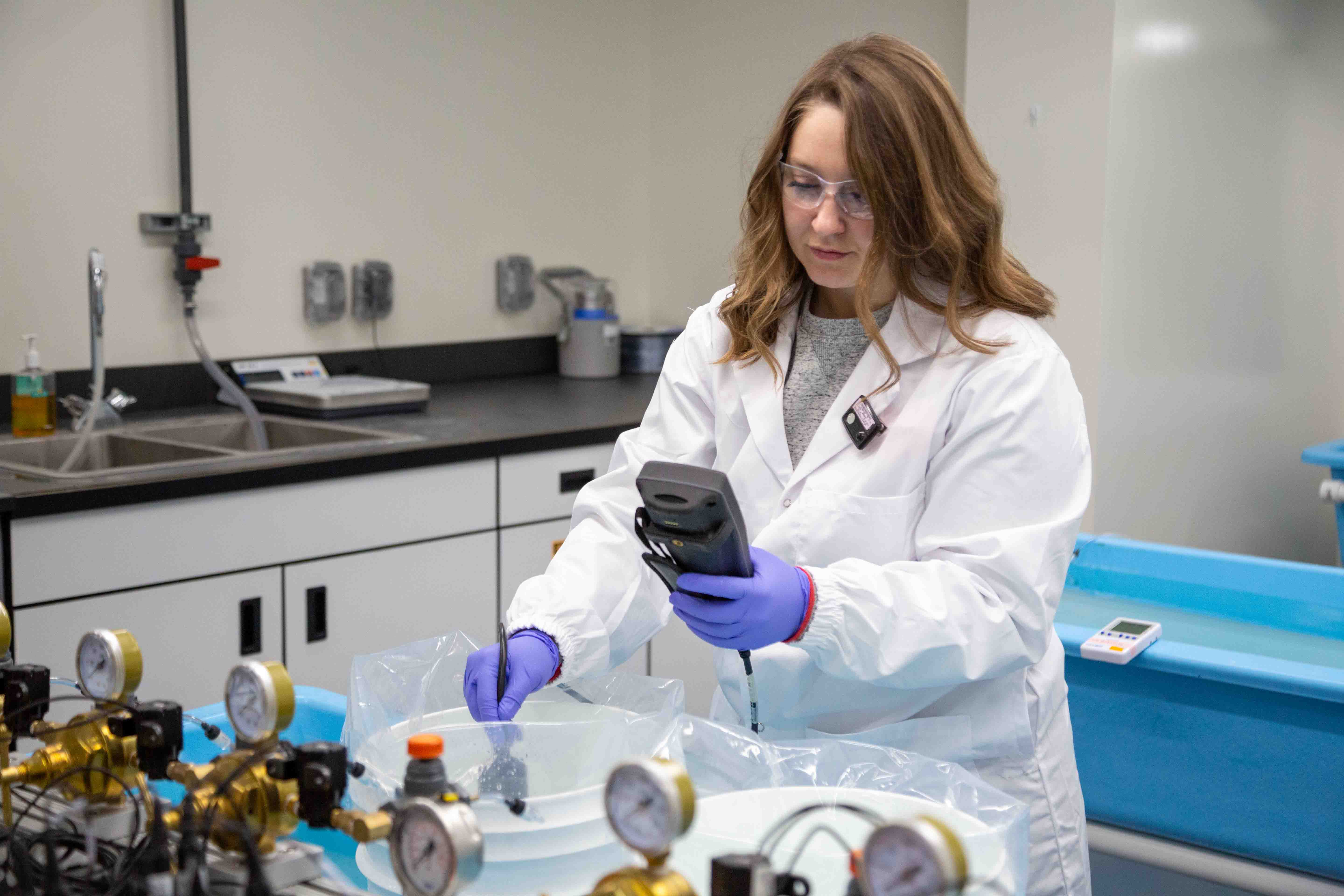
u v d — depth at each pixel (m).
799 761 1.00
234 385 2.97
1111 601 2.27
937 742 1.18
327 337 3.33
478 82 3.58
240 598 2.33
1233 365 3.64
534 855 0.85
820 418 1.37
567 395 3.41
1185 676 1.67
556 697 1.21
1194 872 1.71
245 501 2.31
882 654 1.14
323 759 0.77
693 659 3.06
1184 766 1.70
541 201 3.80
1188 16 3.15
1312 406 4.18
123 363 2.95
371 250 3.39
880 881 0.61
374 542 2.52
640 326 4.00
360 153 3.33
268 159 3.14
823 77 1.21
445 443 2.59
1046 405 1.21
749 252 1.38
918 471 1.27
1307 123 3.88
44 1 2.72
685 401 1.48
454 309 3.62
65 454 2.67
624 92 4.00
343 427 2.80
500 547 2.75
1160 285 3.21
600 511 1.41
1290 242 3.88
